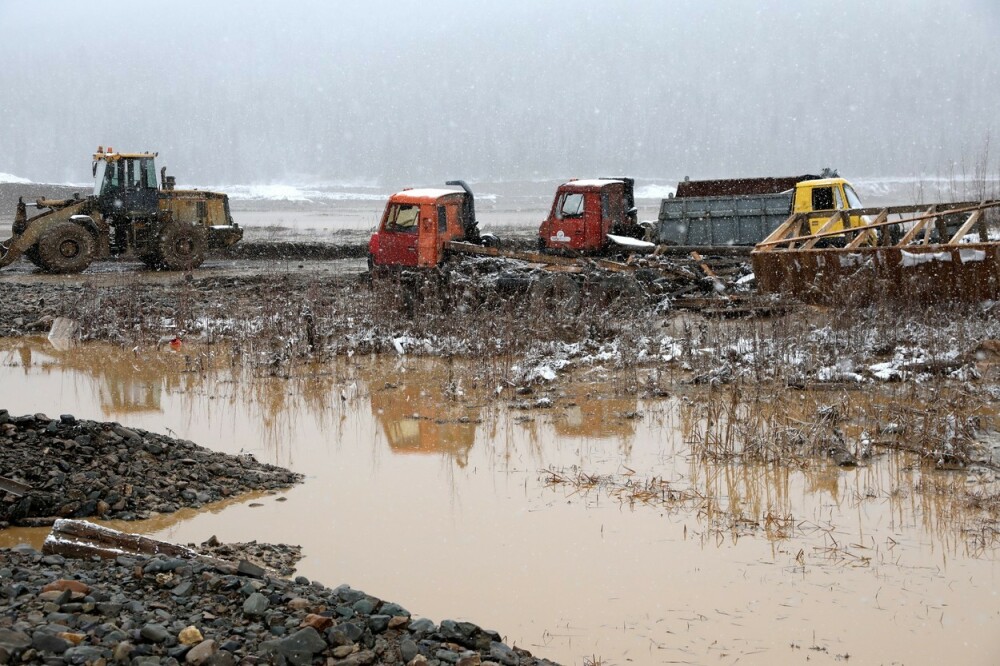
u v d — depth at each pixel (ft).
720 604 20.93
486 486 29.35
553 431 35.60
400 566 23.12
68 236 86.58
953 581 21.93
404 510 27.25
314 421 37.63
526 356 47.75
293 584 19.56
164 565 19.48
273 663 15.81
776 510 26.81
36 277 84.99
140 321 59.00
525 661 17.31
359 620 17.65
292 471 31.09
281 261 103.60
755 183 79.82
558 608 20.79
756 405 37.24
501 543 24.61
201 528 25.77
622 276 57.26
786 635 19.44
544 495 28.43
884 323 47.93
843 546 24.11
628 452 32.73
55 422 30.01
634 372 45.19
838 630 19.62
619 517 26.48
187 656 15.53
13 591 17.72
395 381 44.73
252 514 26.96
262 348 52.13
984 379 40.52
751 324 49.29
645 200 309.63
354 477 30.42
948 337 45.39
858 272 52.26
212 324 58.70
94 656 15.15
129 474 28.43
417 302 57.36
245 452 33.24
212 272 89.97
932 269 51.03
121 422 37.42
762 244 58.65
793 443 32.55
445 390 41.91
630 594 21.47
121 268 93.91
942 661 18.29
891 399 38.42
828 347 45.24
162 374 46.93
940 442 31.27
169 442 31.32
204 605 17.99
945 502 27.20
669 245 70.59
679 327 54.75
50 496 26.63
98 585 18.63
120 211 89.56
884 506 26.99
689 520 26.17
